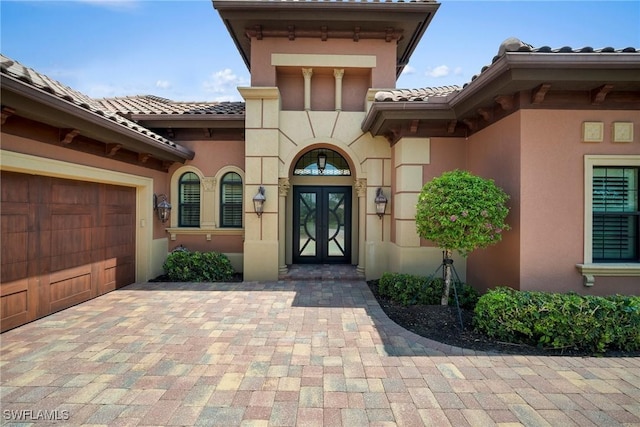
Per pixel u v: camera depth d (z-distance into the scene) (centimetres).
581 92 529
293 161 925
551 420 314
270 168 854
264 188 852
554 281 532
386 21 840
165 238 939
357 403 340
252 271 855
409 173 756
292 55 878
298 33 869
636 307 451
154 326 541
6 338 490
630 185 553
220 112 916
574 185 533
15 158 493
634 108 531
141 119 889
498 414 323
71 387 365
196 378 385
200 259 877
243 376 389
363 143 884
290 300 686
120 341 483
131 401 341
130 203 821
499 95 554
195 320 569
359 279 865
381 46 888
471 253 732
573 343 452
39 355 438
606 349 455
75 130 573
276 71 897
